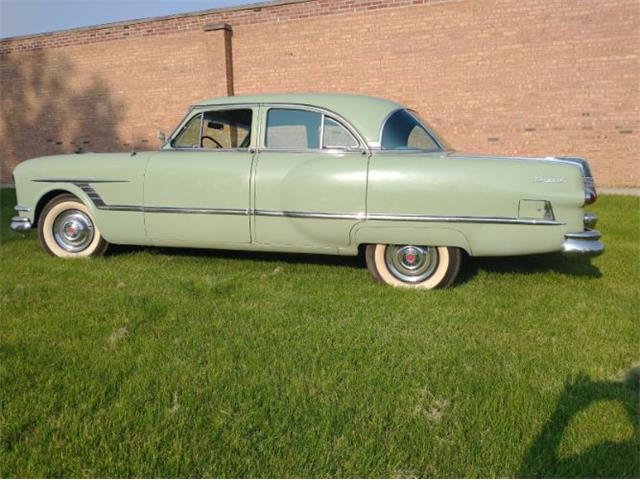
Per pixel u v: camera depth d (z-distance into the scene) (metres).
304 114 3.75
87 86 11.41
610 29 7.81
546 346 2.66
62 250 4.61
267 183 3.68
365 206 3.47
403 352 2.59
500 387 2.21
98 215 4.22
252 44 9.80
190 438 1.88
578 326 2.92
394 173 3.39
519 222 3.23
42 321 3.00
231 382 2.27
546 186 3.21
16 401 2.11
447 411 2.04
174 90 10.59
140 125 11.10
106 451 1.80
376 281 3.76
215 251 4.85
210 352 2.57
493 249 3.33
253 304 3.30
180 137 4.17
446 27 8.55
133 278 3.91
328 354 2.55
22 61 11.92
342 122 3.64
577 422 1.95
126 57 10.89
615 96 7.98
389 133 3.63
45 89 11.84
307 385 2.24
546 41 8.13
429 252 3.58
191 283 3.74
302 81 9.59
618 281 3.81
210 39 9.90
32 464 1.73
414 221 3.40
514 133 8.56
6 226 6.23
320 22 9.27
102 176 4.16
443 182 3.31
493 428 1.92
